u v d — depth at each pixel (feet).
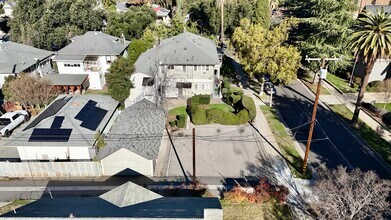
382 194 69.51
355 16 179.42
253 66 134.10
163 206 55.42
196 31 219.41
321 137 109.70
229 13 228.84
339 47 144.87
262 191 79.51
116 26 201.36
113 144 92.38
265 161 96.63
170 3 272.92
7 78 128.06
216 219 49.42
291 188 84.17
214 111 118.11
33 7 189.06
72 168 89.76
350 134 111.45
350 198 65.00
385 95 131.44
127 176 90.74
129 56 165.68
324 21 143.54
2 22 239.71
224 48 213.66
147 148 91.04
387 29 100.58
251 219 74.02
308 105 135.13
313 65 152.25
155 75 133.49
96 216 48.73
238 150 102.68
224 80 157.58
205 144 106.32
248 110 118.73
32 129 94.53
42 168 89.92
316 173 90.02
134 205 56.29
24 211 52.54
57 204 57.52
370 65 107.96
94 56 150.30
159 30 207.10
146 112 111.24
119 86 124.36
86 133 94.43
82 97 115.96
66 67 148.46
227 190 83.97
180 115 120.37
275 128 115.96
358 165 93.45
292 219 73.92
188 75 139.03
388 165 93.25
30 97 123.95
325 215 67.77
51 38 183.01
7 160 97.66
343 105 134.62
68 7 192.85
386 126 116.88
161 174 91.25
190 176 90.17
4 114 117.50
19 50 152.56
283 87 155.63
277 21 213.05
